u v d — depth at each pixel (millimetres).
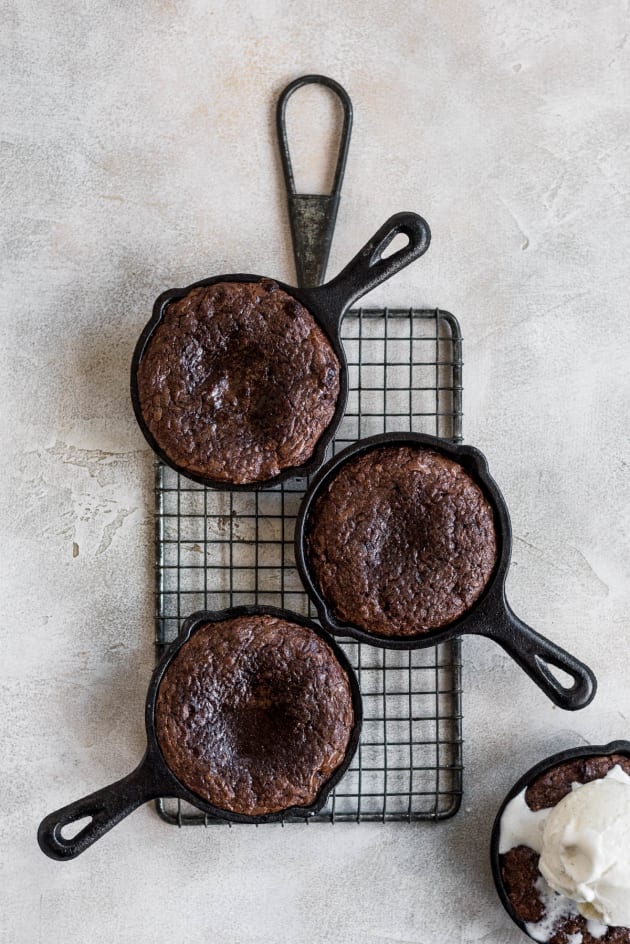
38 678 890
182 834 894
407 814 890
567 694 840
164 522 893
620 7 908
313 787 833
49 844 817
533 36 906
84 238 894
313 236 890
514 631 837
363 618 836
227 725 835
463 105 904
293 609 895
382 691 897
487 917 895
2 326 892
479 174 905
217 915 892
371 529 836
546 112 907
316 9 900
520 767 899
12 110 893
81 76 894
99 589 893
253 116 897
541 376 905
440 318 897
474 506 838
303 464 836
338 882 895
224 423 834
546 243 907
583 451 907
